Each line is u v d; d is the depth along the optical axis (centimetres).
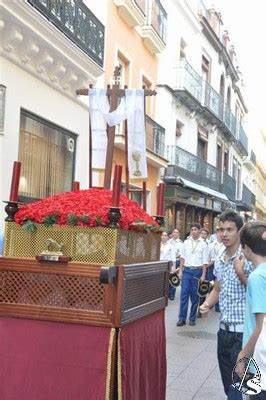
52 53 984
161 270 387
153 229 373
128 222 322
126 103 528
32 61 950
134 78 1681
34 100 978
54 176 1095
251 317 330
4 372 298
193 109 2338
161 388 396
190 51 2397
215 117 2619
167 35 2055
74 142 1184
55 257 294
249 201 4528
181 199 2139
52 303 298
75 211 306
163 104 2002
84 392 287
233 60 3544
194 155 2369
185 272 1023
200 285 1000
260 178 5991
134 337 319
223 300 428
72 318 292
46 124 1049
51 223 306
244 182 4409
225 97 3169
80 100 1177
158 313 390
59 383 291
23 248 314
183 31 2270
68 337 293
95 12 1307
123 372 288
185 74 2162
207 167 2611
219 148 3100
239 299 418
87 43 1154
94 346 289
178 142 2278
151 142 1797
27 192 982
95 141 530
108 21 1430
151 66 1866
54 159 1091
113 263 297
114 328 287
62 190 1134
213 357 750
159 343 390
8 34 852
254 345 320
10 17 833
